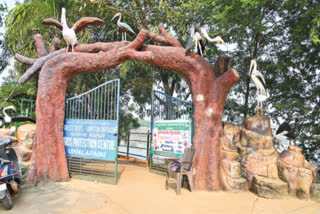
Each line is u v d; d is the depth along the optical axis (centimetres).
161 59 541
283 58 759
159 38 608
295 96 737
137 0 876
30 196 445
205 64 533
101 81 948
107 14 914
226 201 439
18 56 626
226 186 499
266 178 492
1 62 908
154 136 650
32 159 533
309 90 722
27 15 785
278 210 399
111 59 538
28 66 880
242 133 578
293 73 786
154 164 714
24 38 838
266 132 550
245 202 435
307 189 454
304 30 680
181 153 569
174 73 965
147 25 951
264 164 507
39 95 546
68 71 560
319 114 721
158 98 692
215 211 389
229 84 524
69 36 568
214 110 526
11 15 788
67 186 510
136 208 395
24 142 621
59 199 430
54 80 553
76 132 574
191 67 533
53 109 551
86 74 875
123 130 1017
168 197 456
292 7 658
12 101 859
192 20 943
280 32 808
